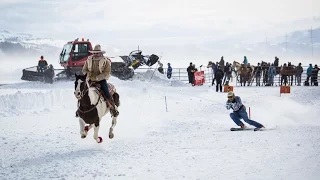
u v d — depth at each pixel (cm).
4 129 1406
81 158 1004
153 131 1449
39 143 1192
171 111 2014
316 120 1745
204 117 1844
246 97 2588
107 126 1538
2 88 2475
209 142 1192
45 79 2812
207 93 2786
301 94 2755
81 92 1088
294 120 1747
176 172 866
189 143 1183
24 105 1833
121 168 904
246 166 902
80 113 1118
